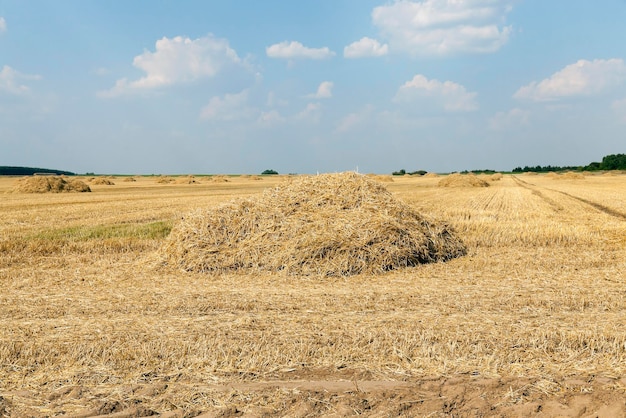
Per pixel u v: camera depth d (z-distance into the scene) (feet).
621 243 52.60
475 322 24.88
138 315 27.17
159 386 18.17
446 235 47.80
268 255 41.37
